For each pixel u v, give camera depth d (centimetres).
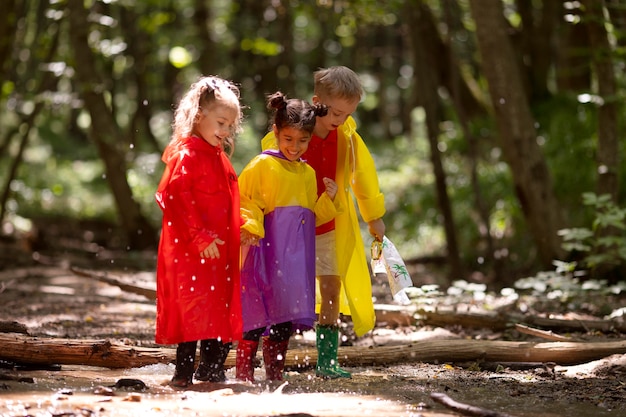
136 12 2169
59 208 2377
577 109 1616
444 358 638
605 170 1098
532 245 1441
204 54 2409
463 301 940
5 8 1587
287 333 544
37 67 1842
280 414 439
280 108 540
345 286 578
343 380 559
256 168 539
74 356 562
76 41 1502
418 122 3266
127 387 497
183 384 514
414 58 1402
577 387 549
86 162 3191
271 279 532
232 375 570
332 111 564
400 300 588
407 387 537
